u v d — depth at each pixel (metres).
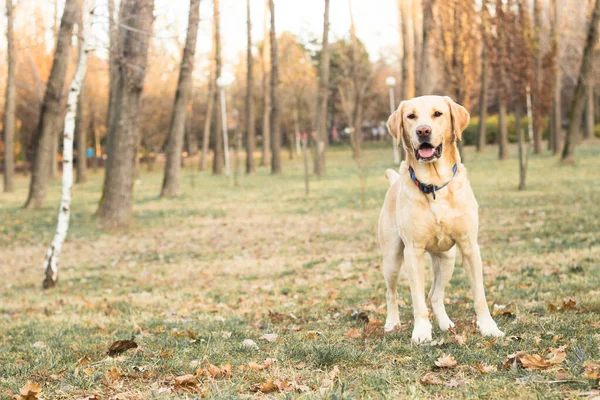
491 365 3.67
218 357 4.35
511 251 8.99
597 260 7.46
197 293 8.07
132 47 14.70
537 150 32.59
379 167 31.58
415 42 29.03
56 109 21.16
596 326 4.32
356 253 10.48
